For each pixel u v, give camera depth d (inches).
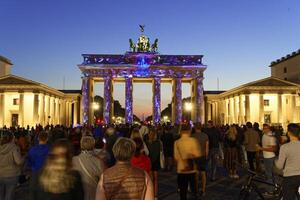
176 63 4362.7
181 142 819.4
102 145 679.1
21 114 4094.5
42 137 684.1
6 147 660.7
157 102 4313.5
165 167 1533.0
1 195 663.8
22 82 4104.3
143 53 4347.9
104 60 4338.1
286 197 603.2
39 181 354.0
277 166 616.1
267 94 4247.0
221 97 5226.4
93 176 515.5
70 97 5191.9
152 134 941.2
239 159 1483.8
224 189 1078.4
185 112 6658.5
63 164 357.4
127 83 4318.4
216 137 1250.0
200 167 967.6
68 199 349.7
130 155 367.6
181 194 815.7
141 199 354.3
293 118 4141.2
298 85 4175.7
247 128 1342.3
